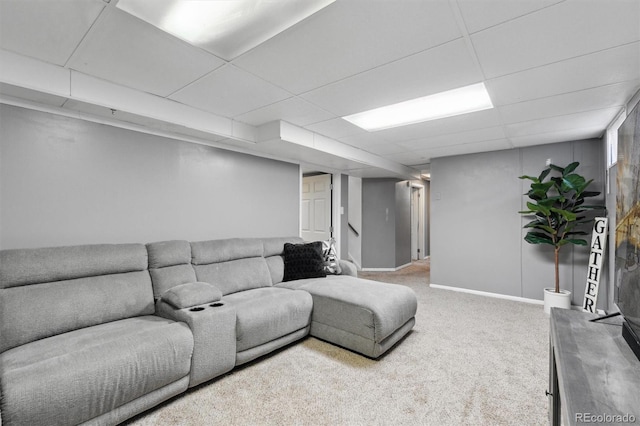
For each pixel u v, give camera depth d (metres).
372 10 1.44
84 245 2.16
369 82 2.22
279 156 3.98
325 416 1.71
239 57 1.89
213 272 2.80
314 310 2.74
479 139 3.74
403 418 1.70
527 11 1.44
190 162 3.09
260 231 3.81
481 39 1.67
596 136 3.57
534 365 2.29
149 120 2.56
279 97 2.51
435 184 4.88
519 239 4.14
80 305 1.96
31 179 2.15
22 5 1.41
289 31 1.62
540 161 3.99
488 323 3.19
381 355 2.44
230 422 1.66
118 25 1.58
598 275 3.23
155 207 2.83
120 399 1.54
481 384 2.04
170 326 1.86
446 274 4.73
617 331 1.42
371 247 6.27
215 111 2.86
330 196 5.39
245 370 2.21
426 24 1.55
